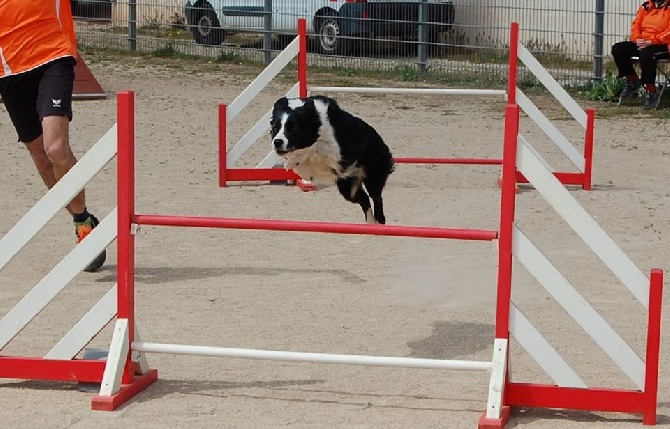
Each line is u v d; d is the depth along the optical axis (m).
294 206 9.14
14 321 4.98
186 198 9.39
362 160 7.63
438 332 5.82
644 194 9.85
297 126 7.33
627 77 15.88
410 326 5.92
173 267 7.17
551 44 18.53
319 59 19.36
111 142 4.86
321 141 7.44
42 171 6.96
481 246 7.84
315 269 7.15
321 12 19.56
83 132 12.67
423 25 18.52
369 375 5.16
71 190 4.93
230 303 6.33
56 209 4.95
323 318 6.04
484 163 9.96
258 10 20.14
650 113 15.16
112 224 4.86
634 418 4.64
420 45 18.55
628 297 6.51
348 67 19.17
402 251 7.67
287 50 10.28
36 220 4.97
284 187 10.10
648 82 15.33
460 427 4.47
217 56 20.45
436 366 4.62
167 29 21.34
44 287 4.96
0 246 4.98
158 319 5.98
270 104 15.66
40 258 7.30
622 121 14.61
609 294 6.57
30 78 6.50
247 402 4.77
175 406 4.71
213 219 4.79
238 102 10.21
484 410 4.68
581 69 17.94
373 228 4.69
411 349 5.52
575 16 18.34
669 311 6.17
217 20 20.55
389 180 10.51
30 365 4.93
